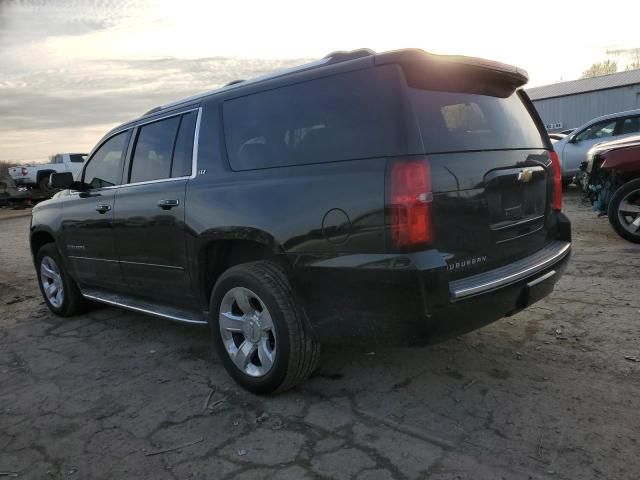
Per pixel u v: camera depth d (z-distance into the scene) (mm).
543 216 3535
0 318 5668
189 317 3926
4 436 3152
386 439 2824
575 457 2566
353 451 2738
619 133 11398
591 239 7141
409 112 2666
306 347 3154
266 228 3100
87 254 4801
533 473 2473
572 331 4043
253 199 3188
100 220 4500
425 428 2900
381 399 3250
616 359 3533
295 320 3119
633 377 3285
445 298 2631
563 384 3266
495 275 2928
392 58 2736
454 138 2846
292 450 2791
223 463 2725
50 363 4242
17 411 3453
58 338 4848
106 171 4660
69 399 3570
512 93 3584
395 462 2623
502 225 3074
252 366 3418
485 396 3191
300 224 2943
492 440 2746
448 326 2707
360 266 2699
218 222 3381
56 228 5141
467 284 2766
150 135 4191
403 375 3543
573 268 5727
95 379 3865
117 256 4414
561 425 2836
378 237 2639
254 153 3328
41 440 3078
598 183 7145
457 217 2760
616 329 4004
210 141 3623
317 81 3045
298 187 2971
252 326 3342
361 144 2766
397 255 2588
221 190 3400
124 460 2816
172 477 2645
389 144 2654
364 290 2725
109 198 4418
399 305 2619
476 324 2865
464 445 2719
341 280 2797
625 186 6559
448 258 2721
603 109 29562
